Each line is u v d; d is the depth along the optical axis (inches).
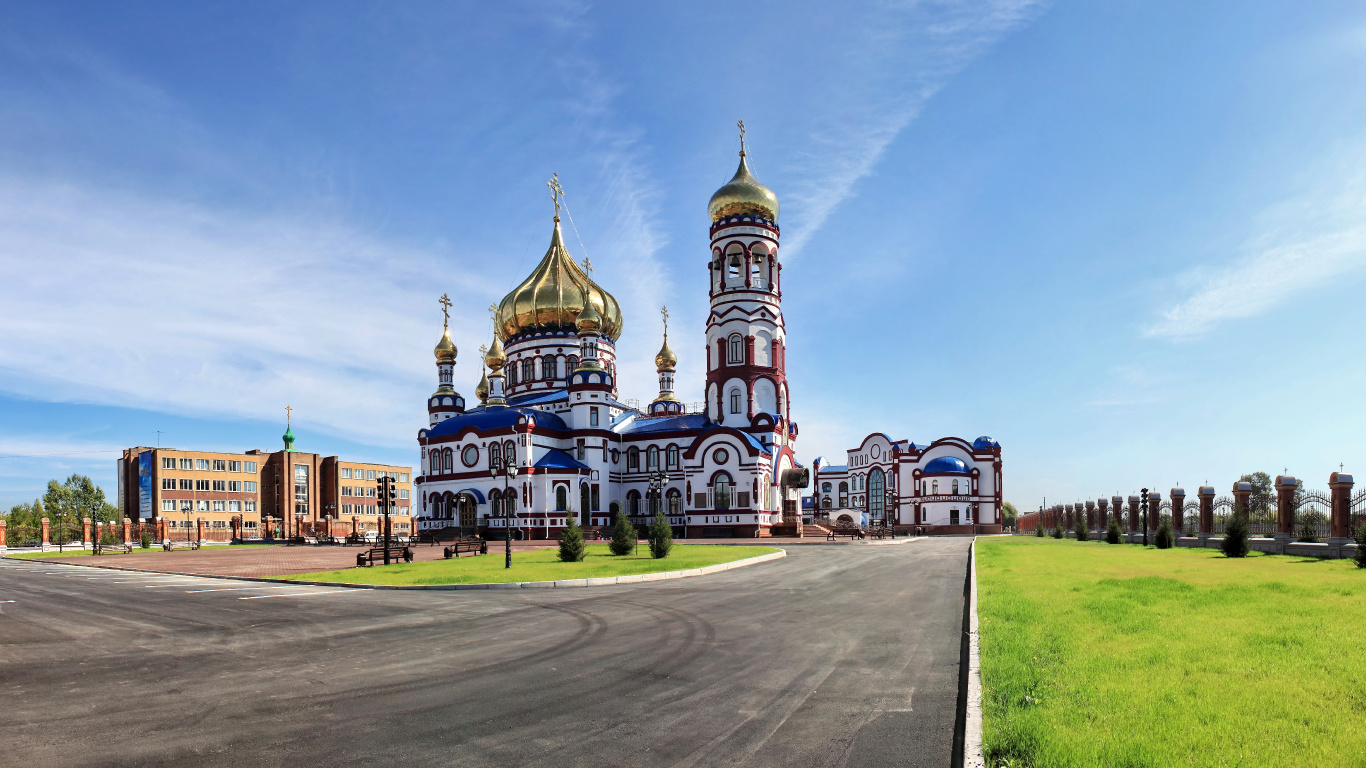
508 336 3380.9
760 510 2802.7
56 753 351.9
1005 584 869.2
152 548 3014.3
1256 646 470.9
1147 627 544.1
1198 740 305.0
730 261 3021.7
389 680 486.9
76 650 609.3
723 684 462.0
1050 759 289.0
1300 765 279.7
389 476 1560.0
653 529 1512.1
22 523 4734.3
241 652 589.6
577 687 461.4
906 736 360.5
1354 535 1147.9
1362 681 383.2
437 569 1327.5
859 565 1325.0
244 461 4731.8
